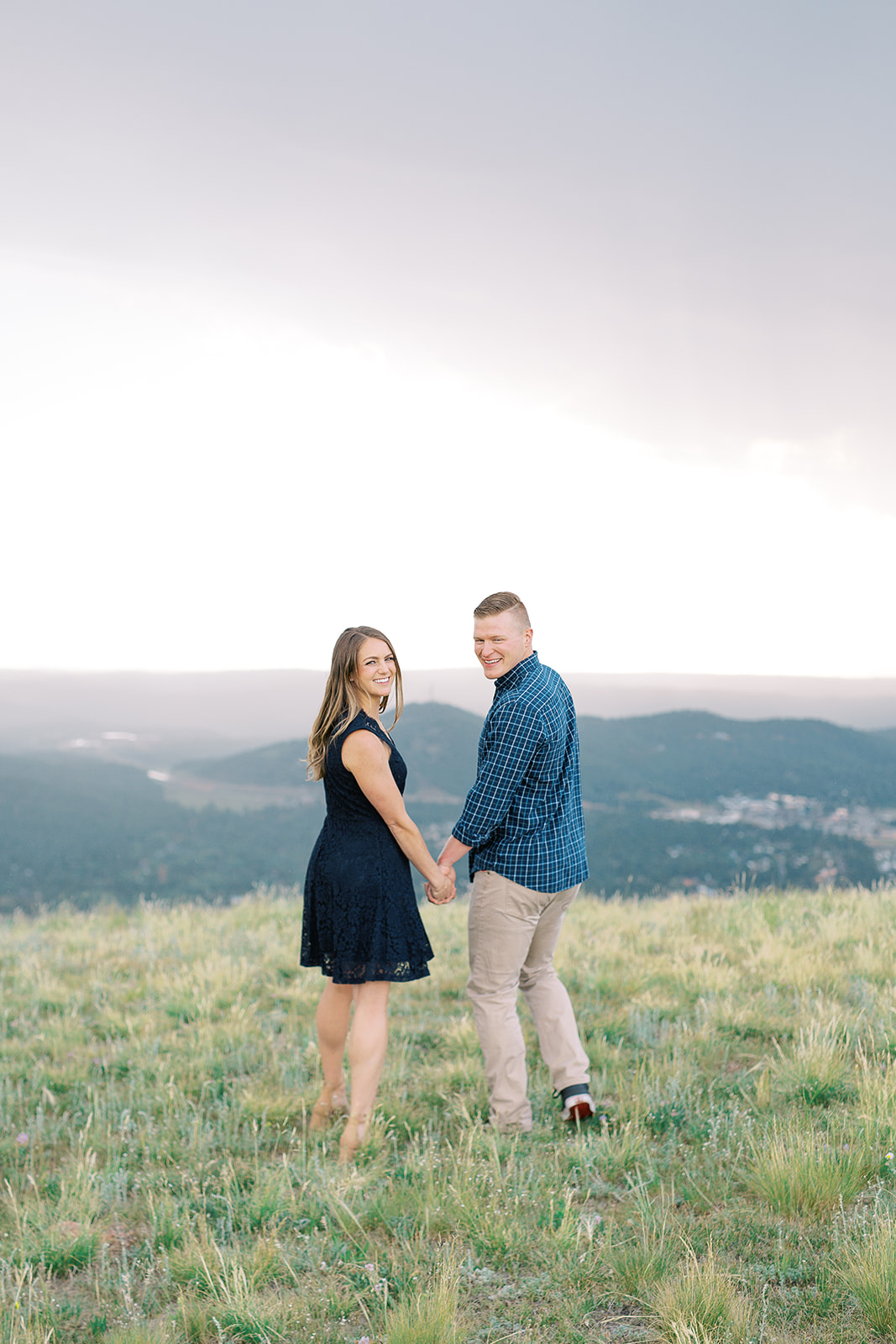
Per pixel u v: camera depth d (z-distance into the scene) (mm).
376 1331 2314
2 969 7047
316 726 3637
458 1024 4855
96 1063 4652
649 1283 2443
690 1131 3439
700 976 5492
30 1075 4492
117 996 5965
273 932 8023
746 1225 2717
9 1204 3162
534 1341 2260
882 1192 2805
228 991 5902
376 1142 3439
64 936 8523
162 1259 2740
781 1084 3795
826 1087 3664
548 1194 2947
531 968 3855
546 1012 3781
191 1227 2902
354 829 3588
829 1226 2664
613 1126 3578
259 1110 3871
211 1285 2492
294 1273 2574
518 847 3525
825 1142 3135
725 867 132875
